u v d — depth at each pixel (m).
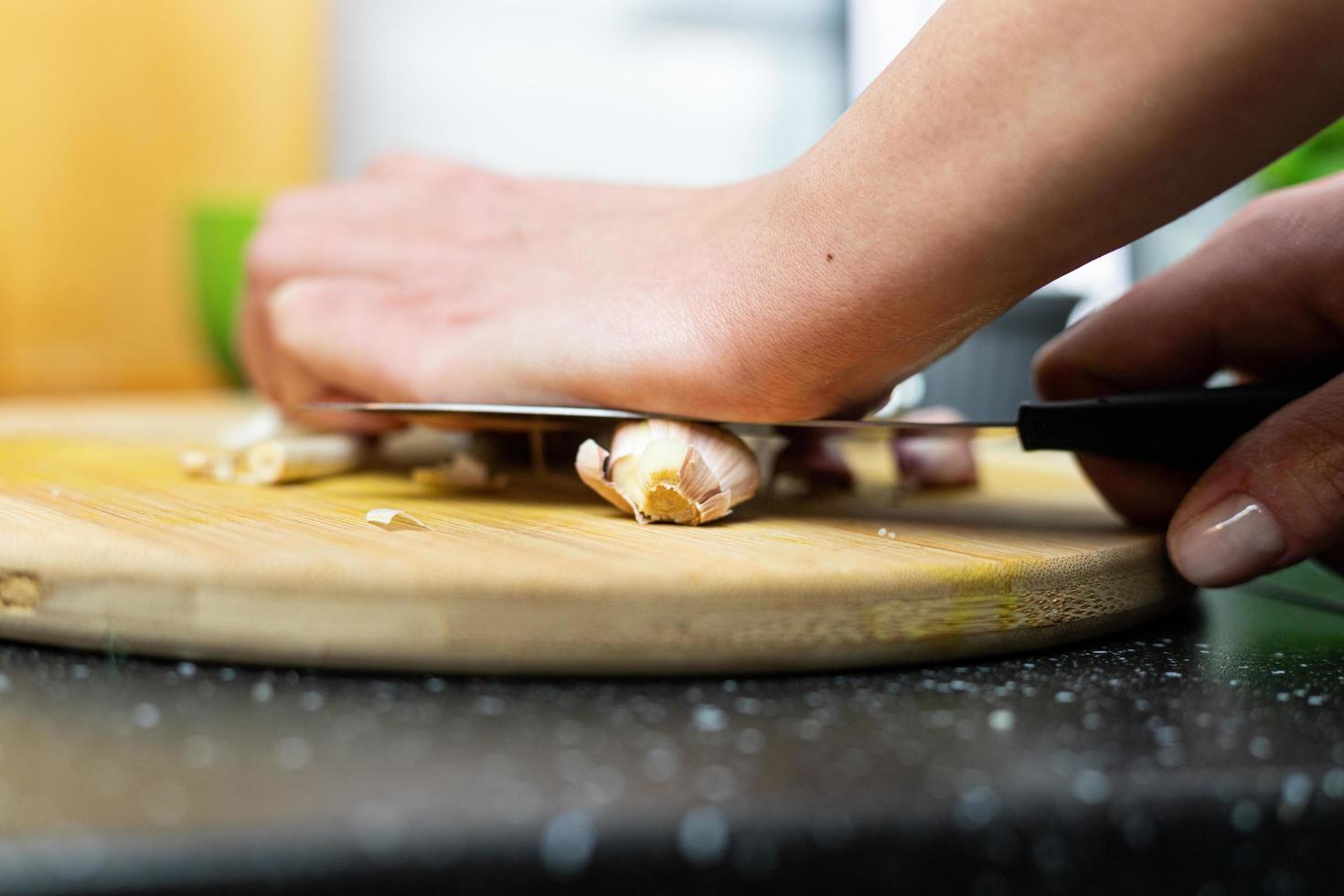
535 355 0.26
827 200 0.21
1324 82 0.18
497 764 0.17
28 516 0.24
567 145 1.15
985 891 0.16
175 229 0.98
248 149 1.00
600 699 0.19
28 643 0.21
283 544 0.22
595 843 0.16
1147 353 0.28
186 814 0.16
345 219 0.35
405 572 0.20
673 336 0.23
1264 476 0.22
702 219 0.25
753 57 1.16
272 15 0.99
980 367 0.52
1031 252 0.20
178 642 0.20
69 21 0.93
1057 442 0.25
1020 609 0.22
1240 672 0.21
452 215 0.34
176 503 0.27
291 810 0.16
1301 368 0.28
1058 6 0.18
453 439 0.40
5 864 0.15
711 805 0.16
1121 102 0.18
